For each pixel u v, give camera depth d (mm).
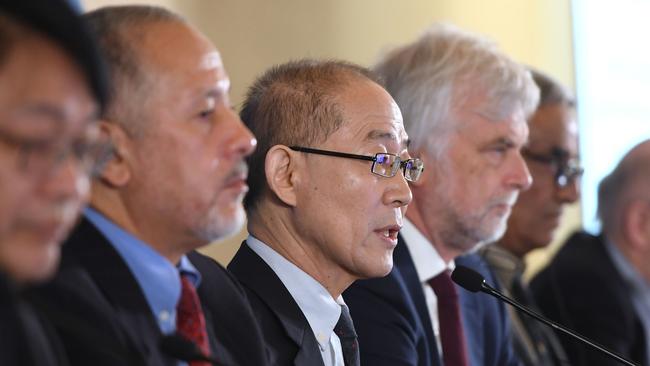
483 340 9328
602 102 17219
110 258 5207
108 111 5234
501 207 8953
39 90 3822
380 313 7820
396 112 7121
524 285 11117
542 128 11305
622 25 17266
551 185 11289
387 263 6965
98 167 5223
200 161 5328
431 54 9055
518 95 9031
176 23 5465
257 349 5816
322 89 6992
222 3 11828
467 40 9211
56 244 3963
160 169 5293
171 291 5391
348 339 6996
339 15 13492
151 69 5289
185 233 5391
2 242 3838
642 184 11477
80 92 3947
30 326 4426
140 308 5191
